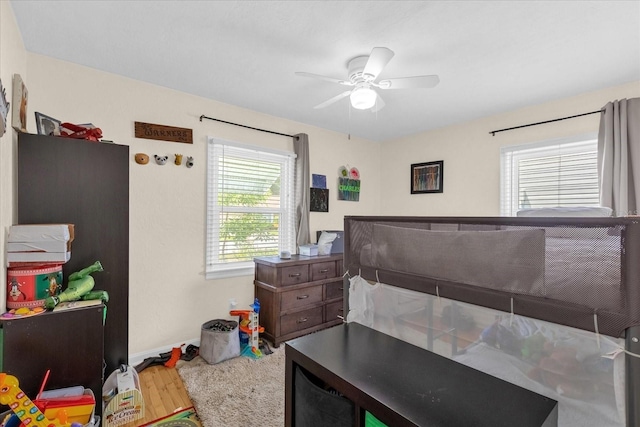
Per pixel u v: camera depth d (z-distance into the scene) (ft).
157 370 7.73
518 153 10.03
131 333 7.98
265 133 10.52
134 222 8.02
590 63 6.93
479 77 7.68
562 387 3.29
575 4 5.00
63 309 4.97
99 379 5.18
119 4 5.12
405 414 2.93
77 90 7.20
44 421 4.00
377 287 5.13
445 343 4.28
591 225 2.99
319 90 8.62
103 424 5.53
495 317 3.81
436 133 12.19
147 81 8.10
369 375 3.66
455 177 11.58
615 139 7.67
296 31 5.84
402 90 8.49
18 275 4.88
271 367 7.93
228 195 9.77
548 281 3.28
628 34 5.81
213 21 5.57
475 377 3.63
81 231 5.81
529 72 7.40
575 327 3.06
